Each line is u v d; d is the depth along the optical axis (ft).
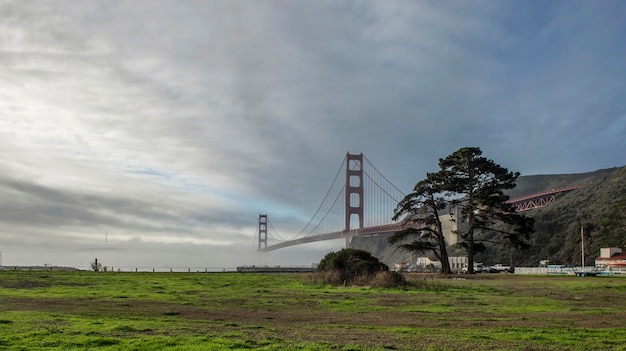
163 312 55.83
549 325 47.73
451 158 205.16
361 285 104.06
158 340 35.50
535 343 36.99
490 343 36.73
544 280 142.82
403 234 208.13
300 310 60.03
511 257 360.69
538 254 352.49
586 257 303.27
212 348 32.55
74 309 57.31
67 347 33.01
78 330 40.34
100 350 32.04
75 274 143.84
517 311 60.34
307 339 37.88
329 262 116.57
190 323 46.75
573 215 369.09
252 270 280.51
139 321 47.42
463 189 203.41
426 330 43.29
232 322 48.21
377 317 53.57
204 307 62.08
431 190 204.54
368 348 33.88
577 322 50.16
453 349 34.12
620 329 44.62
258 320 50.19
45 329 40.47
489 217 201.05
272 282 121.08
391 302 70.54
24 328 40.98
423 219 210.18
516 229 198.08
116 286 98.58
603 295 86.38
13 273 136.67
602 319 52.80
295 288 99.35
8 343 34.35
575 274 185.57
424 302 71.00
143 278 129.59
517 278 158.51
